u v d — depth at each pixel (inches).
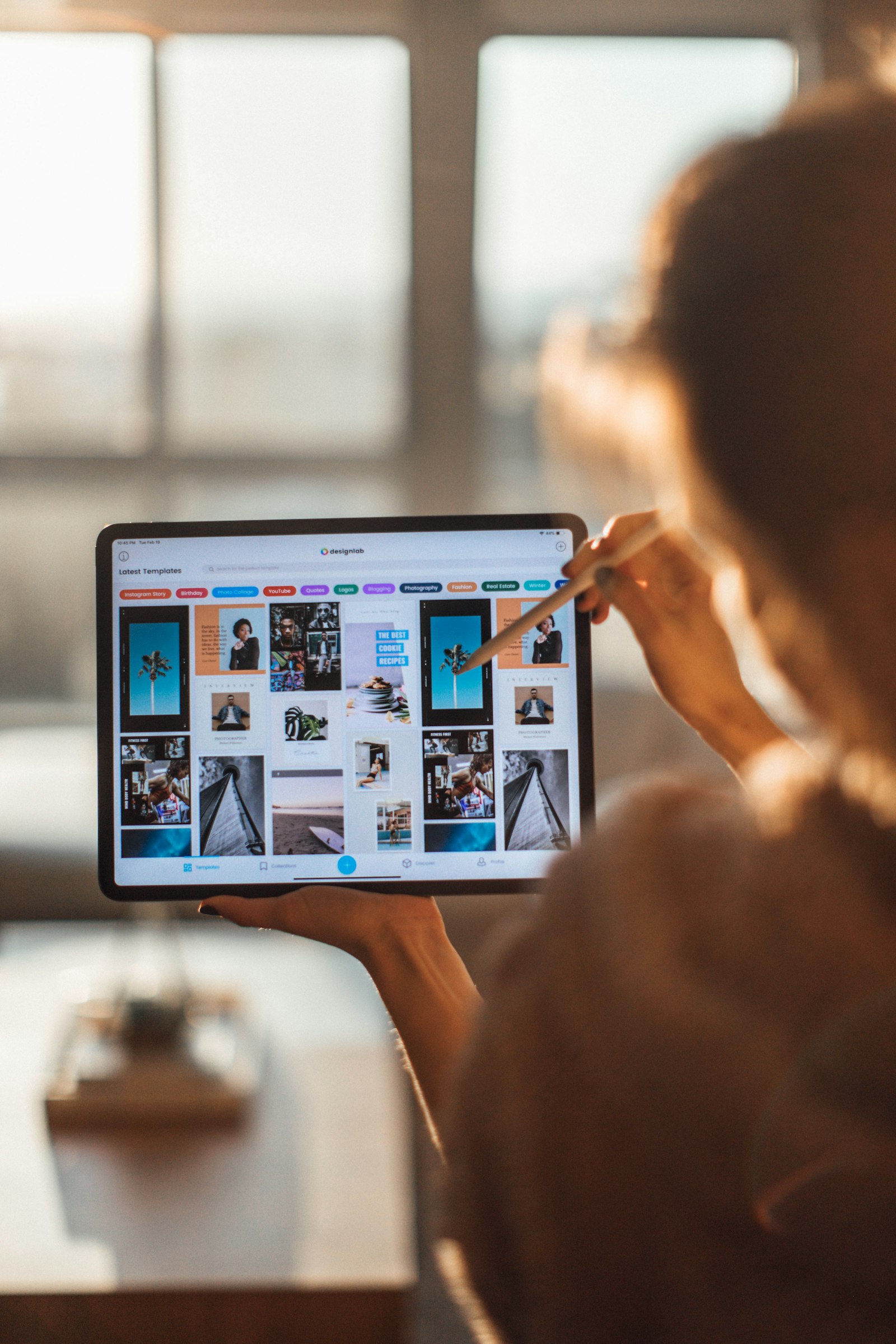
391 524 29.9
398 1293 30.7
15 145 128.6
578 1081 12.4
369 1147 38.0
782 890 11.6
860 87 11.3
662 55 123.8
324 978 55.4
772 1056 11.0
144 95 128.3
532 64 123.7
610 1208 12.1
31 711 146.9
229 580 29.8
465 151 126.5
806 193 10.5
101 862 29.1
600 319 12.5
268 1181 35.7
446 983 24.3
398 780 29.5
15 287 134.6
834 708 11.0
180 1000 45.9
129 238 133.9
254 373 140.7
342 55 126.5
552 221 130.9
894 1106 10.4
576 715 29.6
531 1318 13.1
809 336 10.2
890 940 10.9
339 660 29.7
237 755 29.4
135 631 29.6
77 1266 31.4
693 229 11.1
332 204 133.0
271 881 29.2
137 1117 40.3
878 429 10.0
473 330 137.7
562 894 13.5
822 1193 10.7
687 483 11.6
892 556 10.3
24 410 139.9
